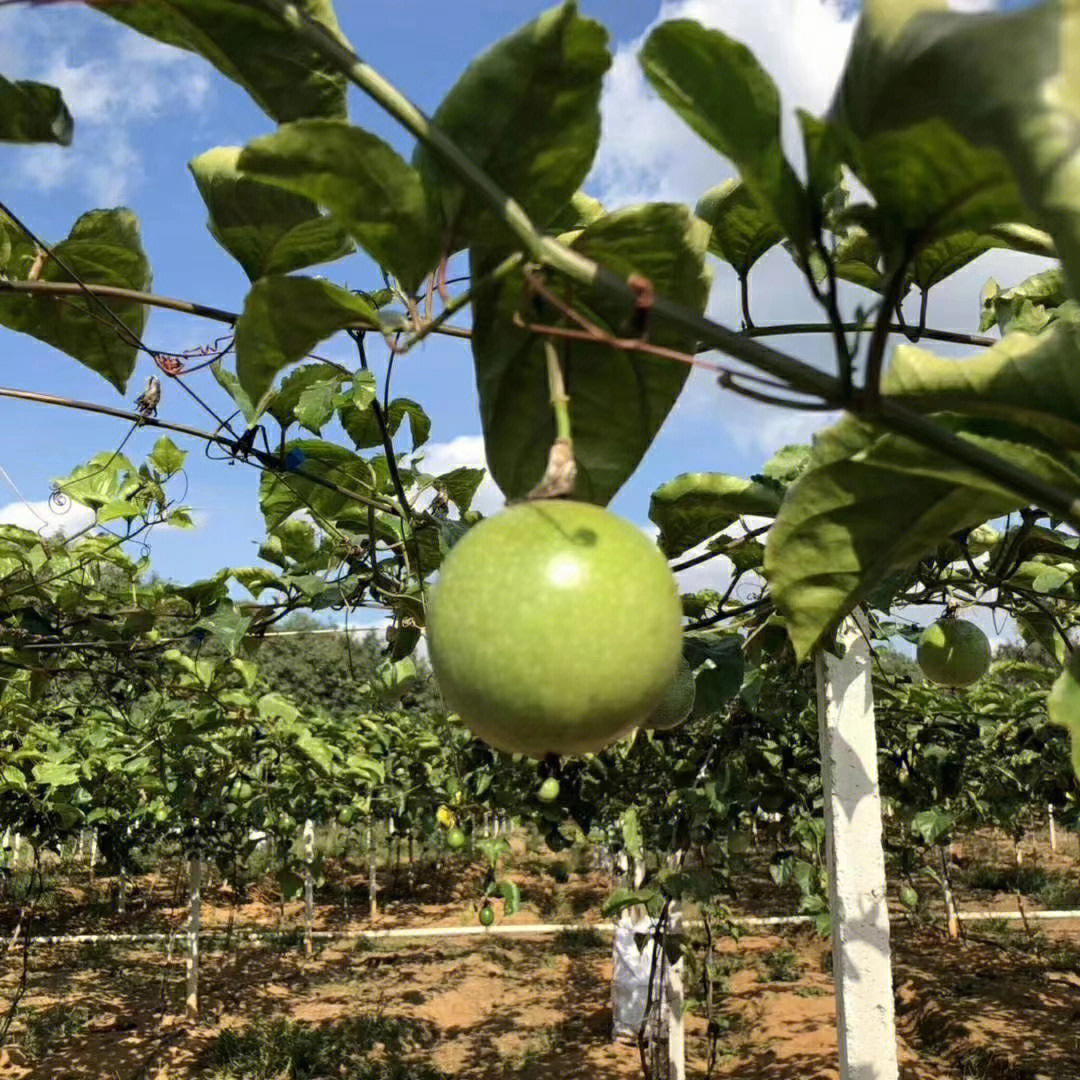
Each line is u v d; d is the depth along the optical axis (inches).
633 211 58.5
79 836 742.5
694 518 104.1
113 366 99.0
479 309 61.7
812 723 289.9
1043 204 34.1
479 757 322.0
